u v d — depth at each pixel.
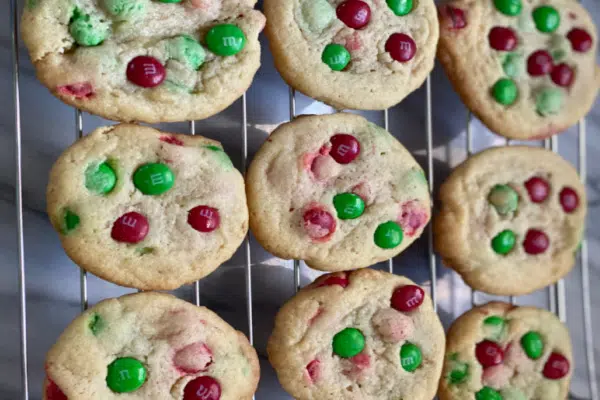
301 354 0.44
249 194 0.44
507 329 0.48
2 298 0.45
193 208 0.43
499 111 0.48
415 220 0.46
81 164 0.42
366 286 0.45
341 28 0.45
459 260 0.48
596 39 0.50
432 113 0.51
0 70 0.45
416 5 0.46
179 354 0.42
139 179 0.42
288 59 0.44
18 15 0.45
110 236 0.42
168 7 0.43
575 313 0.53
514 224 0.48
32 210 0.45
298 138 0.45
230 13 0.44
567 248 0.49
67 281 0.46
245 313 0.47
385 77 0.45
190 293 0.47
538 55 0.48
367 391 0.44
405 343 0.45
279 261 0.48
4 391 0.45
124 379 0.41
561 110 0.49
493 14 0.48
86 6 0.42
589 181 0.54
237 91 0.43
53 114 0.46
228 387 0.43
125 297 0.42
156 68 0.42
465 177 0.48
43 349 0.45
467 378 0.47
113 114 0.42
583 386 0.53
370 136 0.46
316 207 0.44
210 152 0.43
